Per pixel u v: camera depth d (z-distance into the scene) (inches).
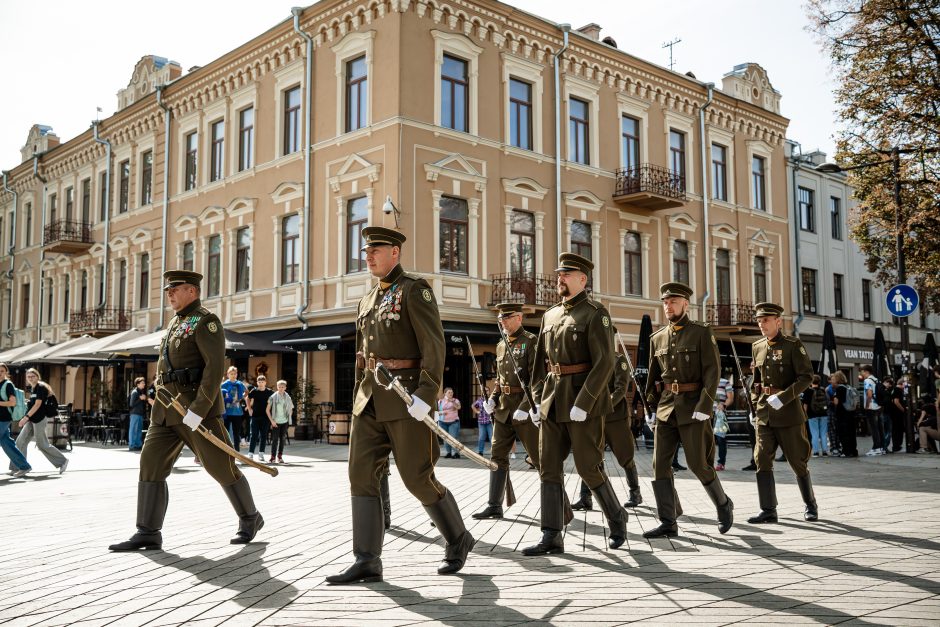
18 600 188.4
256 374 969.5
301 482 461.7
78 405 1299.2
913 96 820.6
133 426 767.7
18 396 522.6
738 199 1198.9
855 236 1000.2
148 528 251.9
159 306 1125.1
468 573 215.6
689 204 1118.4
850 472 518.0
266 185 964.0
